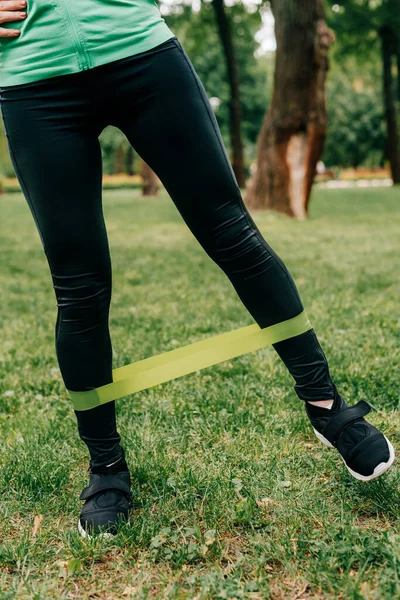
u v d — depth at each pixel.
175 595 1.45
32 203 1.60
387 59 26.92
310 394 1.68
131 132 1.62
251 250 1.61
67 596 1.49
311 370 1.67
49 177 1.56
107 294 1.68
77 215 1.59
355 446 1.64
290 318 1.65
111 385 1.74
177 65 1.56
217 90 32.84
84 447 2.34
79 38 1.51
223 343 1.73
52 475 2.08
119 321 4.39
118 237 10.16
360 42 25.58
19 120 1.56
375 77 37.28
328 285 5.46
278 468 2.07
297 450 2.21
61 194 1.57
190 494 1.92
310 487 1.93
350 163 53.62
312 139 12.30
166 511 1.83
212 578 1.48
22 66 1.54
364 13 21.66
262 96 35.41
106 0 1.54
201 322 4.25
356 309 4.43
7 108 1.57
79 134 1.58
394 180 28.78
